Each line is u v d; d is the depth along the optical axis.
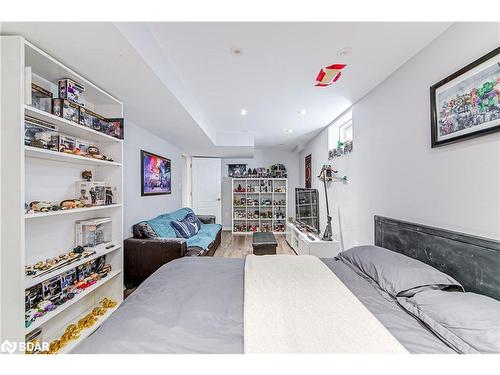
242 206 6.02
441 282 1.21
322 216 4.22
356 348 0.84
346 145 3.01
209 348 0.88
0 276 1.16
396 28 1.45
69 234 1.83
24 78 1.19
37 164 1.56
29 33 1.21
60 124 1.55
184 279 1.51
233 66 1.96
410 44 1.63
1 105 1.16
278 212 6.05
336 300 1.20
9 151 1.17
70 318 1.84
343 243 3.18
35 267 1.44
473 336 0.84
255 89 2.43
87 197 1.87
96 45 1.32
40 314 1.36
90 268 1.91
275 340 0.89
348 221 3.02
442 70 1.50
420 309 1.08
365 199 2.55
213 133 4.08
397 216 1.99
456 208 1.40
